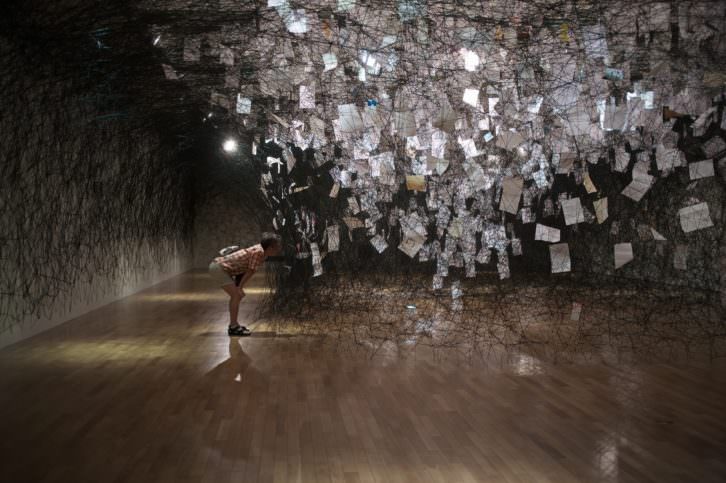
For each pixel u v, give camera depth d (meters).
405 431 3.39
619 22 5.25
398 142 6.99
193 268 16.12
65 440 3.23
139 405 3.87
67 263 7.30
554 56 5.65
